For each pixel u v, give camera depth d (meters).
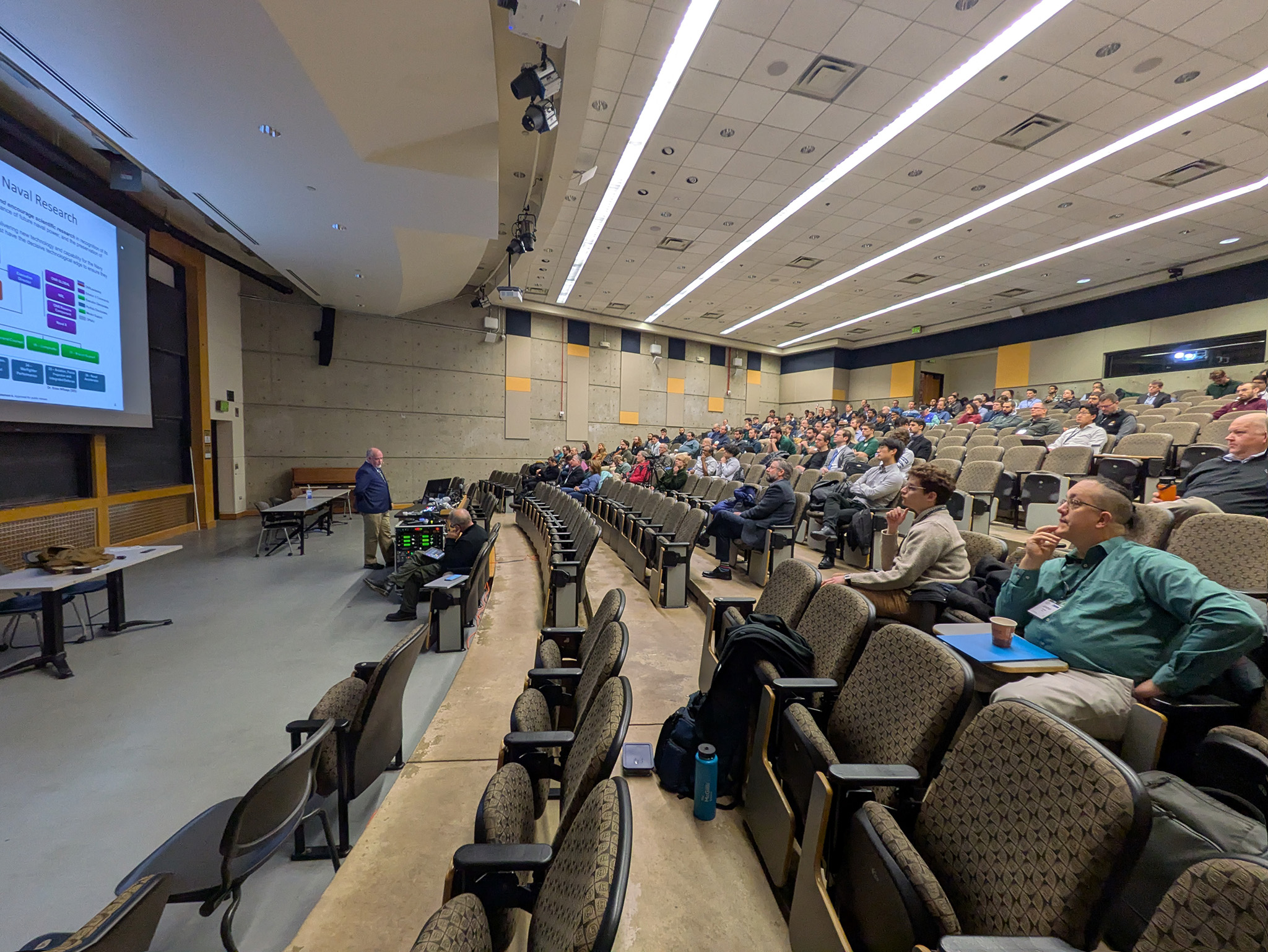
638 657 2.72
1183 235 7.46
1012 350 11.72
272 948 1.52
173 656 3.41
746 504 4.32
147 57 2.80
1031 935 0.77
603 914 0.60
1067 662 1.53
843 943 0.97
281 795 1.41
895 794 1.12
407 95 3.27
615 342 13.42
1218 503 2.65
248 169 4.07
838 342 14.77
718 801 1.63
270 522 6.12
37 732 2.52
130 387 5.36
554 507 6.23
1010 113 4.79
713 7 3.72
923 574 2.19
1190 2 3.54
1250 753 1.17
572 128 4.47
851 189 6.32
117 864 1.78
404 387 10.64
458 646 3.49
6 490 4.77
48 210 4.38
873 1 3.64
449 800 1.78
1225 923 0.58
